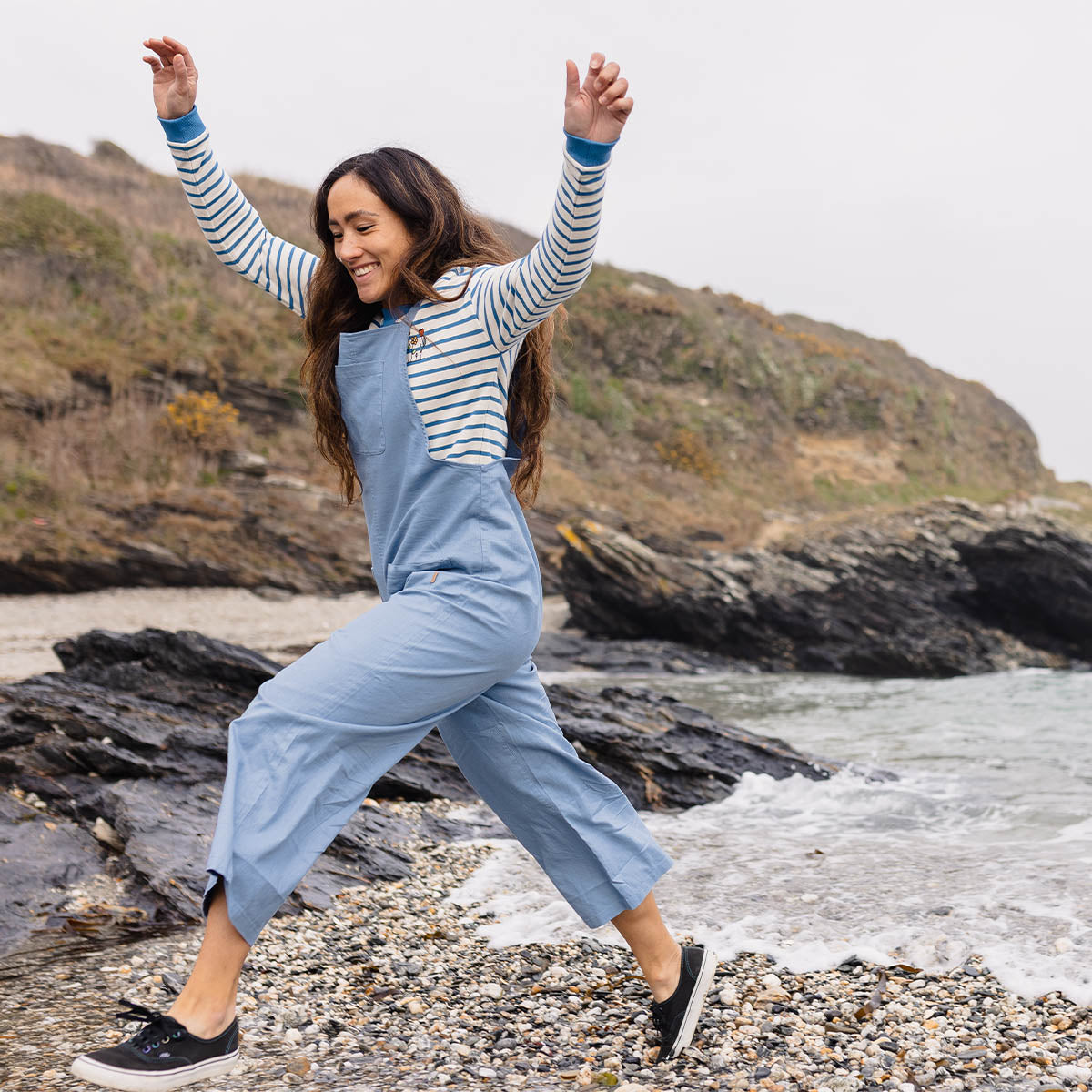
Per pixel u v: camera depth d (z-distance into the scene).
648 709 6.52
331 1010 2.58
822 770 6.06
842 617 19.62
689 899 3.44
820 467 38.12
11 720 4.91
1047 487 46.88
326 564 19.62
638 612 19.67
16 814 4.29
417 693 2.00
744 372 39.47
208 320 24.77
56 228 24.78
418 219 2.10
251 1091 2.09
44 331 22.12
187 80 2.20
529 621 2.10
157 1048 1.80
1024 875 3.48
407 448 2.05
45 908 3.61
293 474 22.03
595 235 1.88
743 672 18.44
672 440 34.25
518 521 2.13
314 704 1.96
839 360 43.22
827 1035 2.33
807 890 3.47
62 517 17.89
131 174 34.06
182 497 19.52
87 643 6.17
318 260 2.32
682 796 5.54
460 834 4.69
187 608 17.05
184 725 5.23
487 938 3.19
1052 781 6.07
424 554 2.07
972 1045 2.25
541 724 2.23
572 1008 2.55
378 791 5.21
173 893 3.65
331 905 3.60
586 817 2.23
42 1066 2.25
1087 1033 2.29
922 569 20.89
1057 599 20.09
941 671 18.86
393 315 2.12
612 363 37.69
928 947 2.82
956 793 5.67
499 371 2.08
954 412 45.88
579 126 1.79
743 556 20.78
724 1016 2.44
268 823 1.89
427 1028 2.45
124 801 4.31
